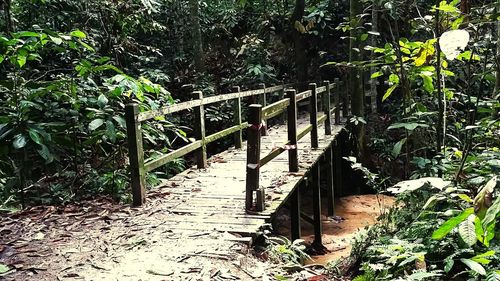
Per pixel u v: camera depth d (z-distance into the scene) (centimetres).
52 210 419
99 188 484
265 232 366
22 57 489
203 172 554
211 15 1359
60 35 493
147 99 531
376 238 384
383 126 986
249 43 1170
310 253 591
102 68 521
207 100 579
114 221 388
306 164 572
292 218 527
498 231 273
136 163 424
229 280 281
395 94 1094
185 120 1066
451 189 294
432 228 313
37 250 329
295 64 1238
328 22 1211
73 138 512
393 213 444
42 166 512
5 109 479
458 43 216
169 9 1230
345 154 960
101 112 491
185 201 437
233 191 467
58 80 536
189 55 1251
